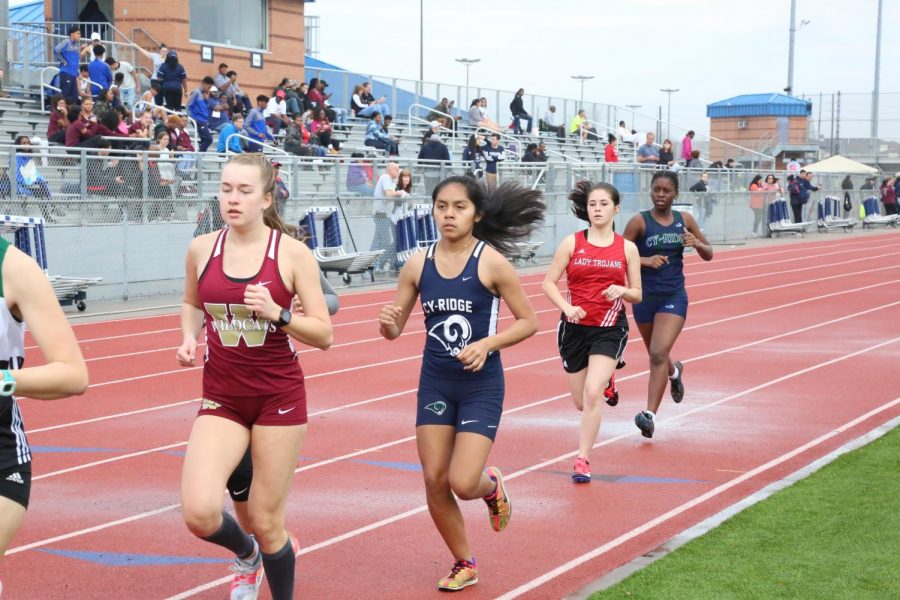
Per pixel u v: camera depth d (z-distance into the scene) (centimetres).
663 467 768
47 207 1614
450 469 504
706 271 2516
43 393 351
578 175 2681
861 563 540
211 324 446
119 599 509
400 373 1169
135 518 641
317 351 1324
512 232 550
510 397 1029
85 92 2075
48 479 730
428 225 2230
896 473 723
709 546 572
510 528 625
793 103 5462
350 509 661
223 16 2945
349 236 2053
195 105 2311
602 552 582
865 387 1085
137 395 1041
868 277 2395
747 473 752
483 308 515
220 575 544
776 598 492
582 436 733
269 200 451
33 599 508
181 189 1841
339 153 2597
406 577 542
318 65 3703
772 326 1570
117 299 1744
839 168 4331
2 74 2180
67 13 2850
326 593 519
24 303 357
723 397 1031
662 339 829
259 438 446
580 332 749
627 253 739
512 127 3606
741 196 3475
